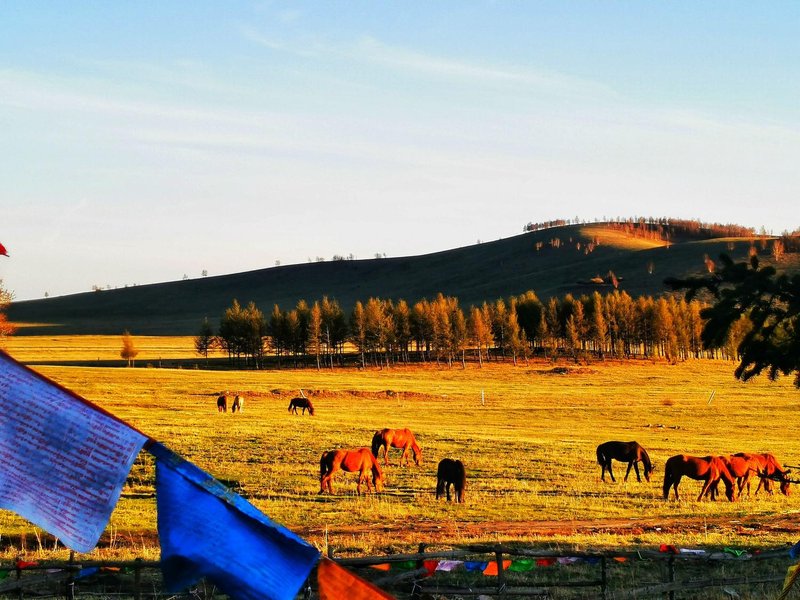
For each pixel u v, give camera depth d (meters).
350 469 30.34
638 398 79.06
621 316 137.00
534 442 44.34
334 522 25.36
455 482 28.78
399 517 26.31
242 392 75.25
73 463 4.05
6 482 3.94
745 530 24.22
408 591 13.38
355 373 115.25
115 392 70.31
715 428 57.69
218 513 4.43
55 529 3.88
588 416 64.06
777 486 35.53
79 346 174.38
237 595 4.21
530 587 15.03
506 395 81.44
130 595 14.61
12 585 11.74
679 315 135.50
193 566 4.28
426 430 49.00
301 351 134.12
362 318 129.75
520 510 27.53
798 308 14.18
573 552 14.68
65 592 13.51
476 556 15.53
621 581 16.73
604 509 28.12
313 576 11.29
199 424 46.50
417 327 135.12
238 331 135.12
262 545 4.40
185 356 151.50
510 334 134.50
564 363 130.75
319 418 56.22
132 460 4.11
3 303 72.56
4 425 4.07
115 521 24.89
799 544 8.11
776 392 87.62
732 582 15.16
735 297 14.44
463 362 126.69
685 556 14.96
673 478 31.33
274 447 39.31
